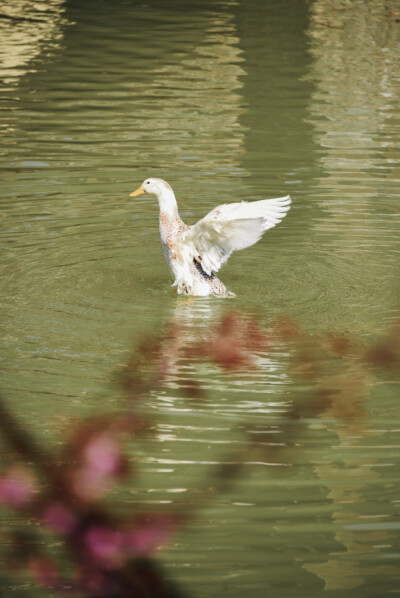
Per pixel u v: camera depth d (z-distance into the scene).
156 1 35.69
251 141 20.22
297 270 14.44
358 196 17.34
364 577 7.48
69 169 18.59
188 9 34.03
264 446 9.38
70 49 28.09
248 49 28.14
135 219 16.56
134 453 9.20
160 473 8.87
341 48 28.31
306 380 10.84
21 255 14.77
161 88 24.14
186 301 13.22
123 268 14.52
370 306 13.08
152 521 7.98
